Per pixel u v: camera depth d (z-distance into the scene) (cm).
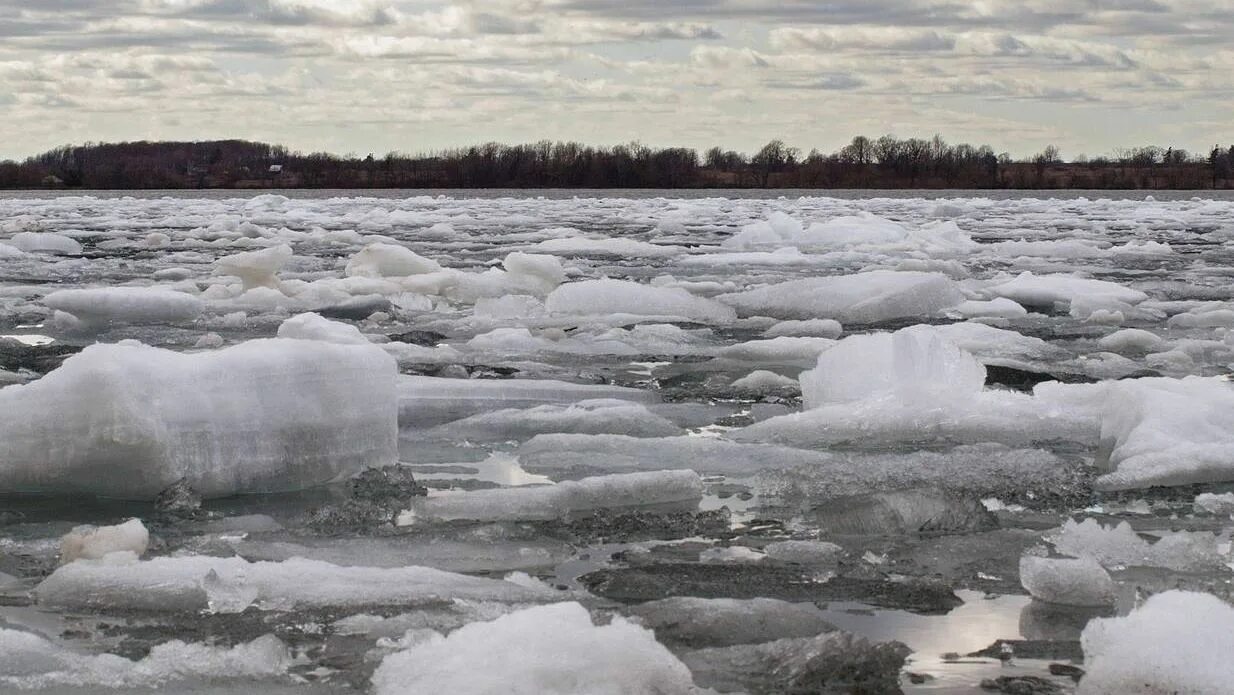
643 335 917
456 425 594
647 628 328
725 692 291
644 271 1589
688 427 607
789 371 780
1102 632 302
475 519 438
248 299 1116
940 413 583
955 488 478
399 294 1161
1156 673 281
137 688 288
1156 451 499
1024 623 336
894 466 505
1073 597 353
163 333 937
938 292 1104
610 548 406
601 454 534
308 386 484
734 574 378
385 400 504
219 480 460
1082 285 1199
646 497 463
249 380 474
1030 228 2622
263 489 470
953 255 1853
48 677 292
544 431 586
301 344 494
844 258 1731
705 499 466
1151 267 1639
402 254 1317
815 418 589
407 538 412
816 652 306
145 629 326
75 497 457
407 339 920
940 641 323
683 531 425
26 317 1022
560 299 1081
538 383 666
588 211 3550
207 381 466
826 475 495
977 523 428
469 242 2122
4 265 1584
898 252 1880
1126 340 883
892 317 1077
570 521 437
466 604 340
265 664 299
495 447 555
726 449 540
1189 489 478
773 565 387
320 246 1977
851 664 303
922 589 364
